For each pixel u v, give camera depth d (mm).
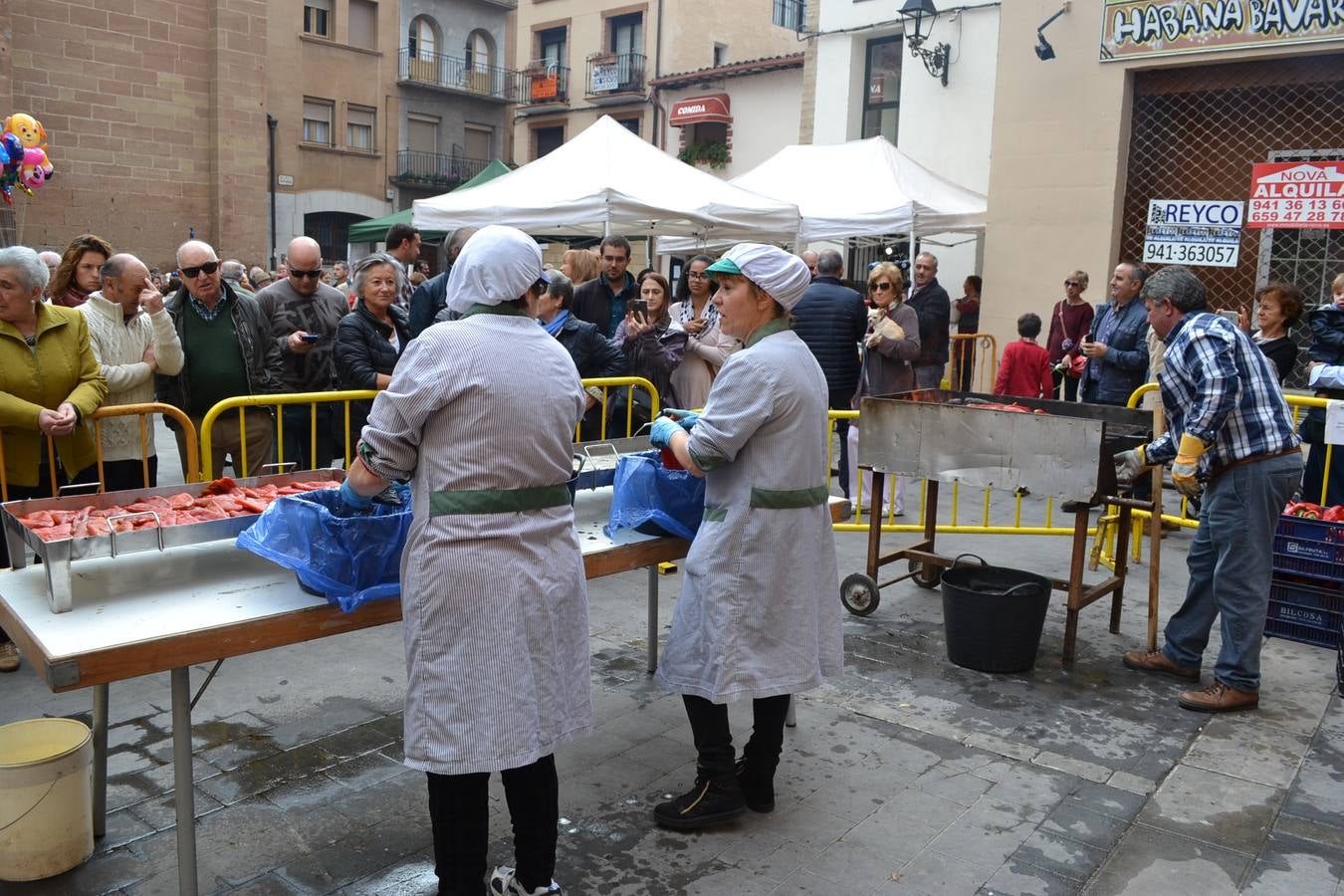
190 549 3061
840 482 6953
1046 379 8055
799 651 3043
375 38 27562
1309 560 4773
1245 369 3900
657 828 3145
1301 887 2889
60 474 4371
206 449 4055
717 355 5938
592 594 5434
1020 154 9328
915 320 7168
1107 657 4656
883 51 14602
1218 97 8539
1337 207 7961
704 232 9258
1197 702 4062
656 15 24469
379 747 3627
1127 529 4855
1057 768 3584
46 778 2736
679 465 3238
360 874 2865
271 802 3236
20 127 10312
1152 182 8930
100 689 2938
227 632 2379
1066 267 9180
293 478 3447
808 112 15164
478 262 2459
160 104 16703
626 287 6660
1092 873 2943
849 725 3910
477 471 2373
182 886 2527
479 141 30484
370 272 5176
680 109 19797
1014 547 6535
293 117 25969
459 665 2367
